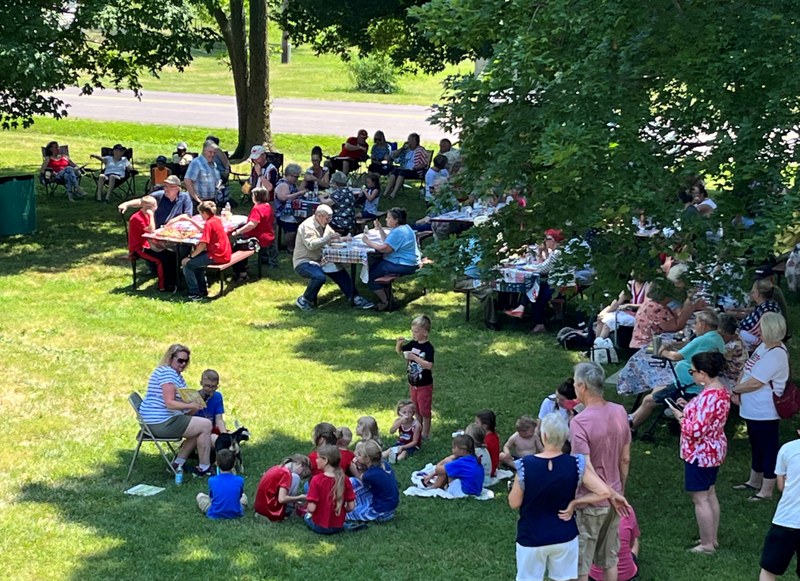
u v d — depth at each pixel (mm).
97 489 9828
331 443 9562
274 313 16203
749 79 8773
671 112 9078
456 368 13766
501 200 11297
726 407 8391
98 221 21781
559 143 8398
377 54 32531
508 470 10445
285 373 13500
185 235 16531
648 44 9125
